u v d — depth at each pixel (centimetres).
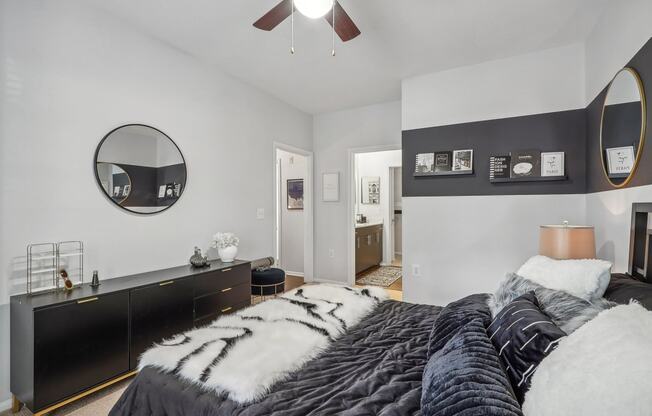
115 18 254
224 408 105
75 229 229
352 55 320
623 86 208
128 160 262
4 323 196
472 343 109
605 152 240
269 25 210
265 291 364
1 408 195
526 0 234
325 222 518
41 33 212
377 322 181
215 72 344
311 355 135
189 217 314
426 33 279
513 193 322
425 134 364
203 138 330
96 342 203
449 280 353
